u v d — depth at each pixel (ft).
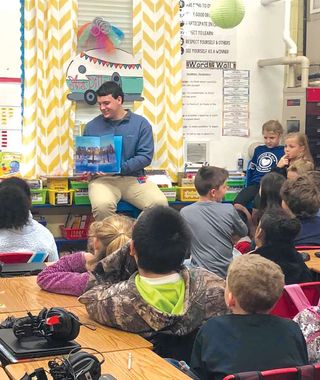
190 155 21.12
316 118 21.02
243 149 21.70
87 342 7.31
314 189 12.98
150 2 20.13
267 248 10.34
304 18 22.11
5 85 18.86
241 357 6.68
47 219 20.08
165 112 20.59
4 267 11.00
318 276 11.73
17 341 6.85
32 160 19.25
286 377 6.13
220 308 7.83
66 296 9.29
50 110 19.34
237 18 18.24
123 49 20.16
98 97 18.93
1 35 18.75
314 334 7.88
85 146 18.58
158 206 7.84
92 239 9.39
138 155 18.97
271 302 7.09
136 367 6.55
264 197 13.73
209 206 13.61
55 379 5.59
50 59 19.21
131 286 7.64
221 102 21.38
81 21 19.71
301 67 21.15
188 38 20.85
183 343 7.79
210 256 13.38
